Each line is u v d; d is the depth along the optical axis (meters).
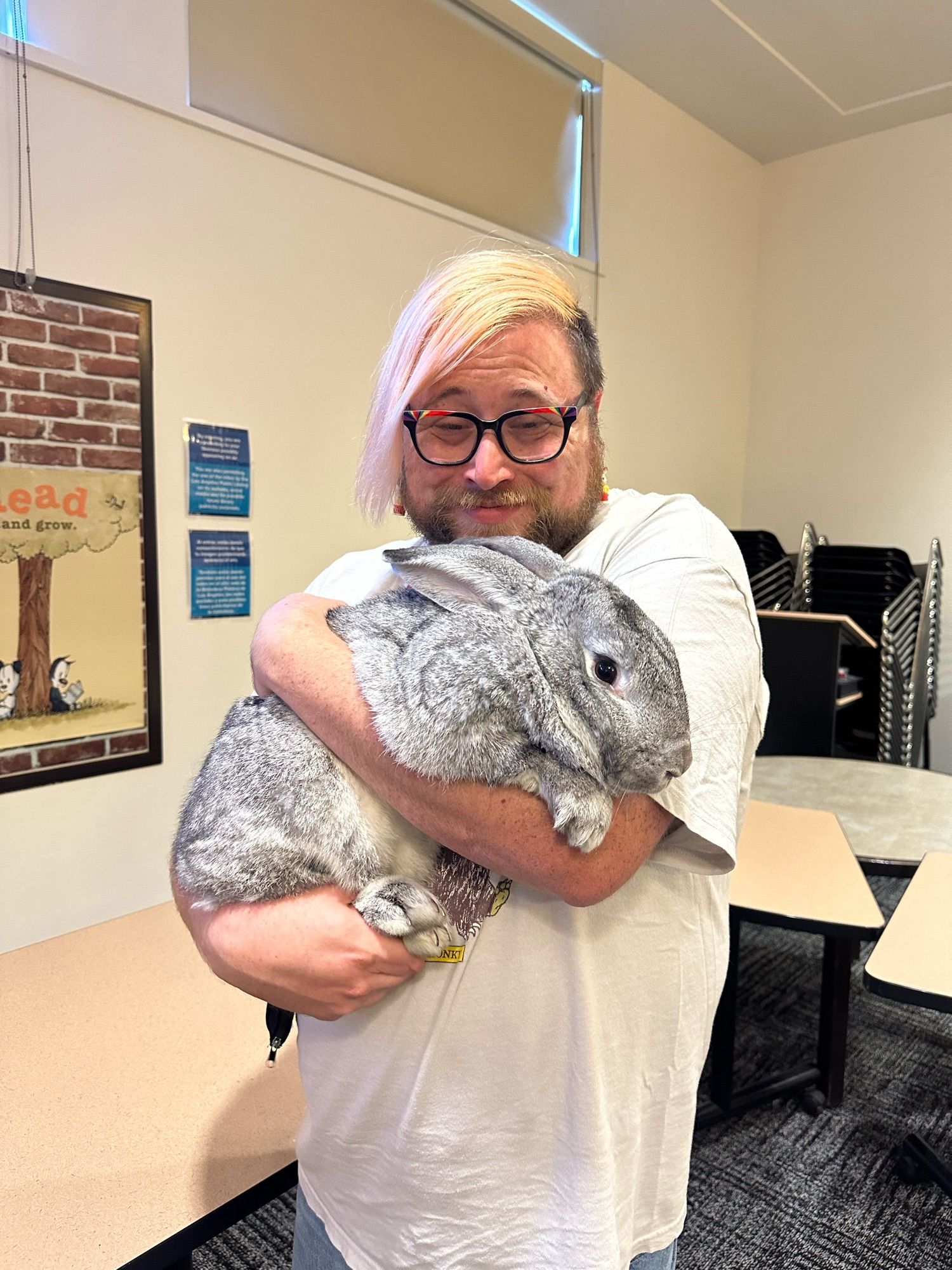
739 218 6.07
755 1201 2.21
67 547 2.79
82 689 2.86
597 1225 0.90
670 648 0.84
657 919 0.96
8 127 2.56
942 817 2.76
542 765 0.79
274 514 3.43
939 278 5.42
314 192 3.44
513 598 0.85
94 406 2.81
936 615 5.23
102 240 2.81
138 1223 1.12
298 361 3.45
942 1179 2.15
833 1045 2.54
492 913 0.92
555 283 1.02
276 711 0.99
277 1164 1.23
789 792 3.06
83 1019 1.62
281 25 3.31
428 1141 0.93
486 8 4.12
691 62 4.87
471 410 0.99
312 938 0.87
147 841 3.09
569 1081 0.91
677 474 5.88
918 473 5.60
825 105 5.31
